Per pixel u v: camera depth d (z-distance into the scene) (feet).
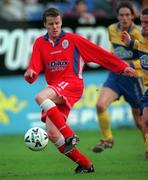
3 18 147.43
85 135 145.38
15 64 148.77
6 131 148.46
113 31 112.16
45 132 82.28
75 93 85.56
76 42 86.07
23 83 149.79
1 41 147.23
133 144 127.54
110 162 99.25
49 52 86.28
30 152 115.85
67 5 165.99
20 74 149.28
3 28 147.43
